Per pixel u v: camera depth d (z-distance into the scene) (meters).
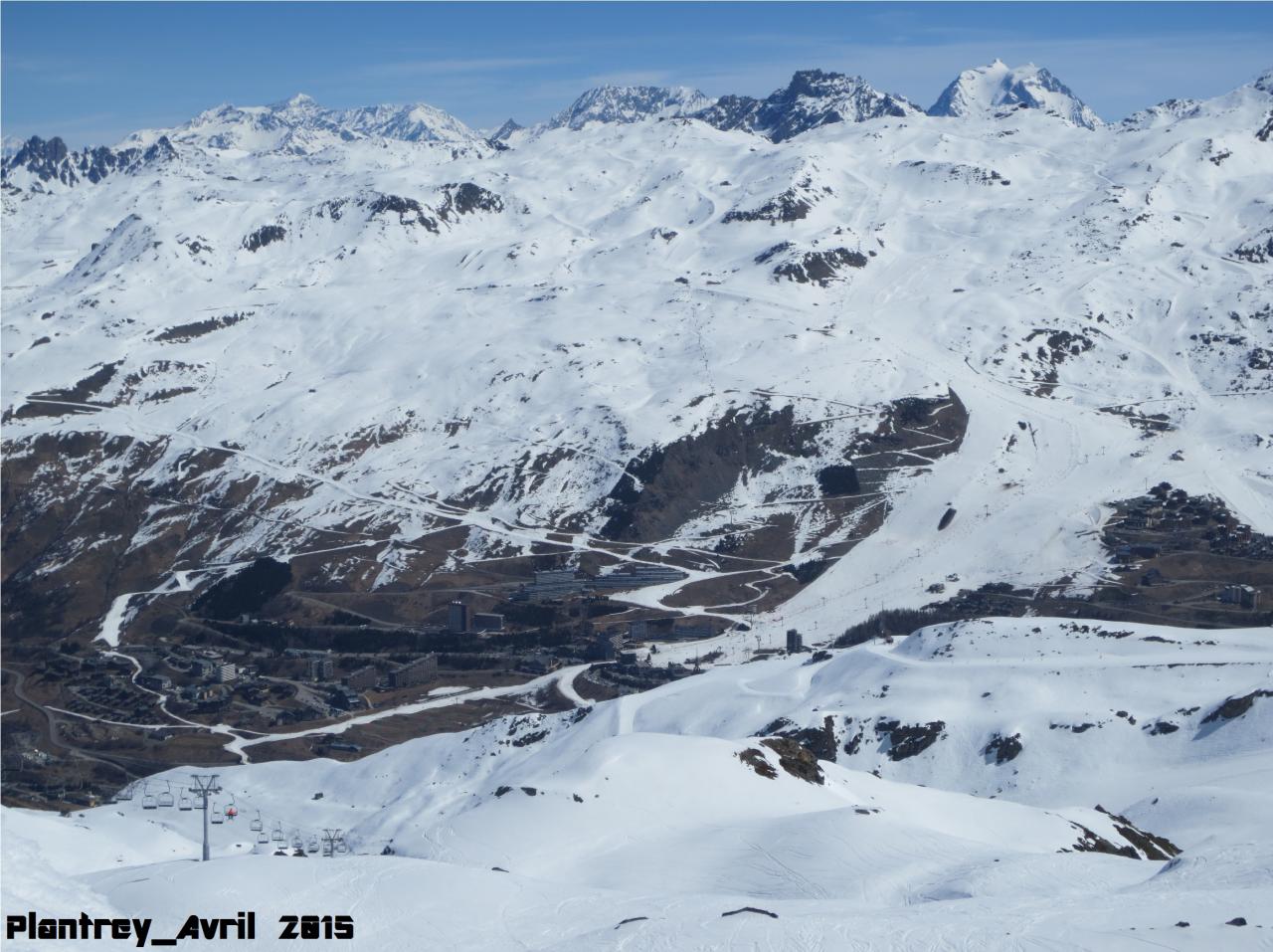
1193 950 85.44
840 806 146.00
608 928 92.62
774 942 88.56
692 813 138.88
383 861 104.62
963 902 100.44
